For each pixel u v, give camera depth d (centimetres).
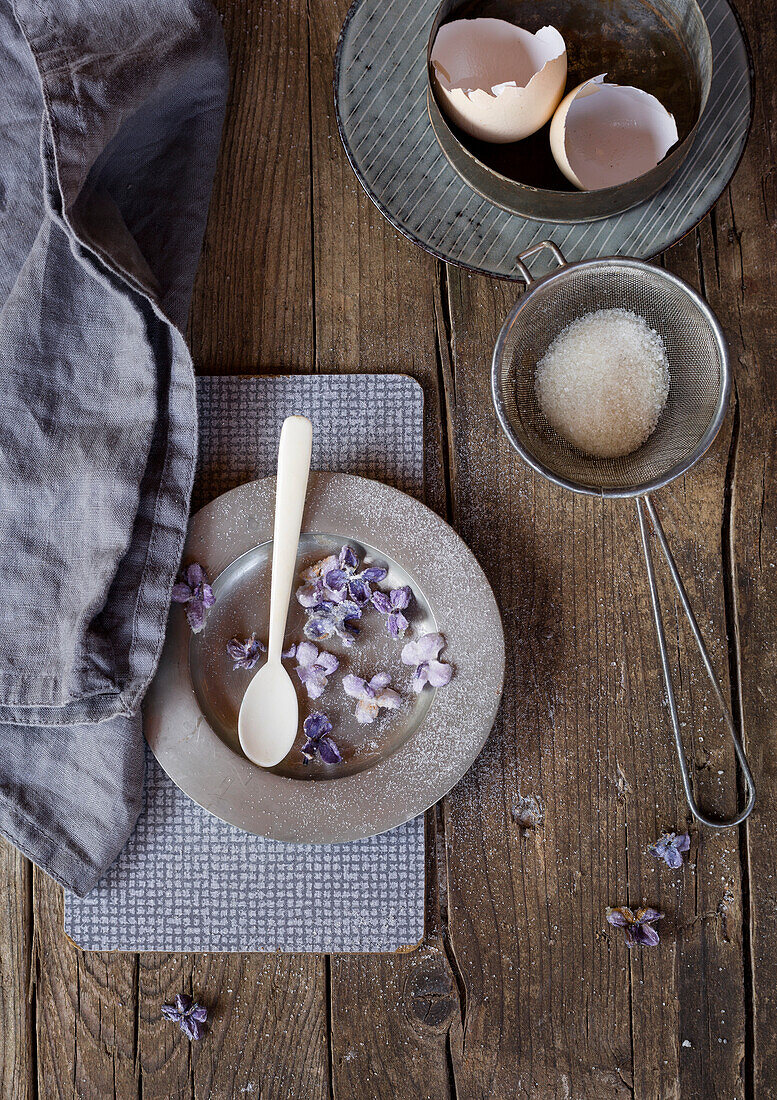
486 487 62
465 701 59
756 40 63
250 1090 62
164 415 59
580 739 62
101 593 58
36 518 59
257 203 63
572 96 56
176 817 61
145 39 58
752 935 62
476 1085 62
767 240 62
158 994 62
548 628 62
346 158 62
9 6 60
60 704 58
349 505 60
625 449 59
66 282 59
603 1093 62
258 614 61
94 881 60
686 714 62
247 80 63
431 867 62
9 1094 62
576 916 62
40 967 62
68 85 56
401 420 62
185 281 60
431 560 60
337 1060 62
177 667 60
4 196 60
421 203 60
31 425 59
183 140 61
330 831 59
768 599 62
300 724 60
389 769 59
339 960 62
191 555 60
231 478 62
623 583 62
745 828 62
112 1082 62
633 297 58
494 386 56
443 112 58
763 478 62
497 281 62
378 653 61
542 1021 62
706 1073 62
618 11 59
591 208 56
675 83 59
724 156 60
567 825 62
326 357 62
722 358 56
